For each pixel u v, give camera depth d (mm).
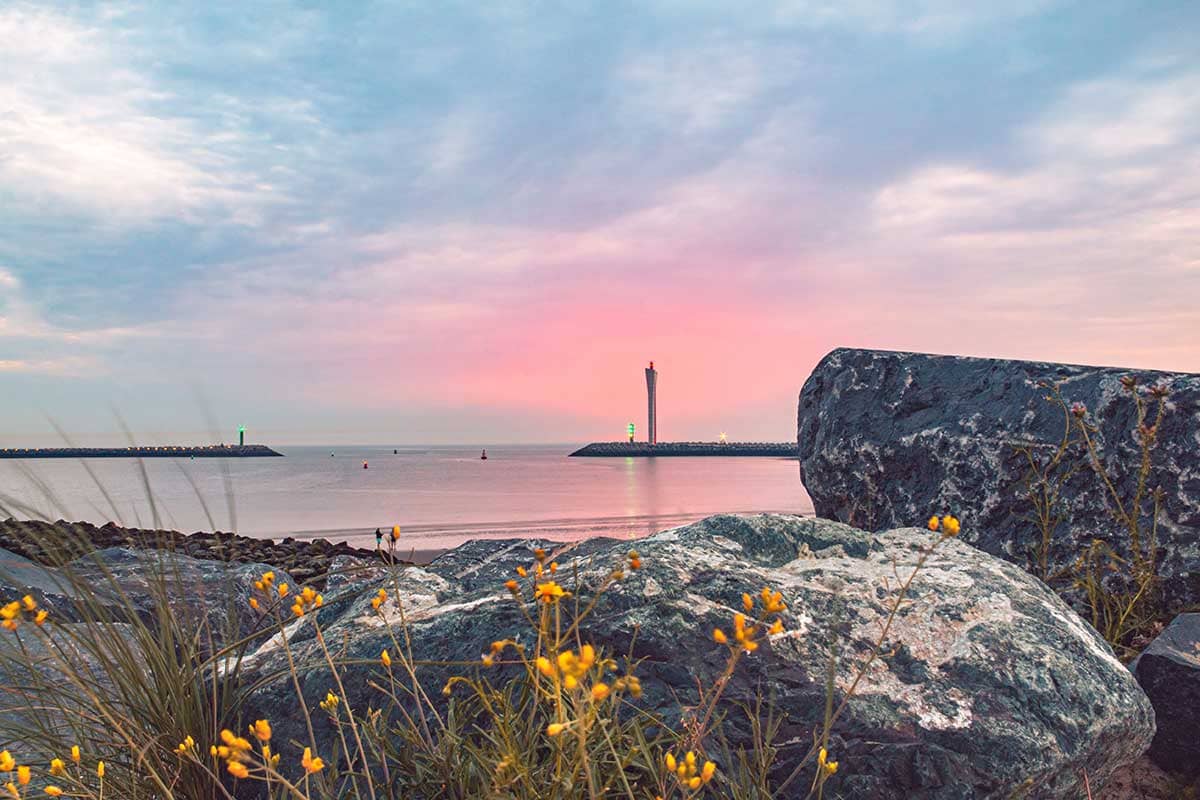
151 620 4156
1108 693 3053
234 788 2873
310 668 3180
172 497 34844
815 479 7555
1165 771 4008
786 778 2621
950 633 3199
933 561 3850
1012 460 6289
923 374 7215
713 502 38156
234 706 3070
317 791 2686
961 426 6613
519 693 2809
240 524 25359
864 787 2592
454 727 2621
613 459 162625
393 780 2643
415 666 3074
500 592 3506
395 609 3641
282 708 3066
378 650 3215
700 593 3266
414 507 34469
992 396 6684
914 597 3412
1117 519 5812
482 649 3068
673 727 2662
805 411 7961
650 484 58969
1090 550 5758
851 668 2980
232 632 3602
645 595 3213
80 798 2637
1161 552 5625
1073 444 6047
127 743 2809
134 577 5047
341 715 2971
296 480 63281
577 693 2045
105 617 3184
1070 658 3172
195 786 2834
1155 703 4031
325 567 12172
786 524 4156
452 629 3223
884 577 3590
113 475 39469
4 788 2611
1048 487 6102
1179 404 5758
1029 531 6148
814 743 2619
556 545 4730
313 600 2586
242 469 92375
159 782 2559
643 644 2986
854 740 2695
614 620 3082
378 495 43906
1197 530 5547
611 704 2461
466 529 23969
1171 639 4273
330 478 68062
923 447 6734
